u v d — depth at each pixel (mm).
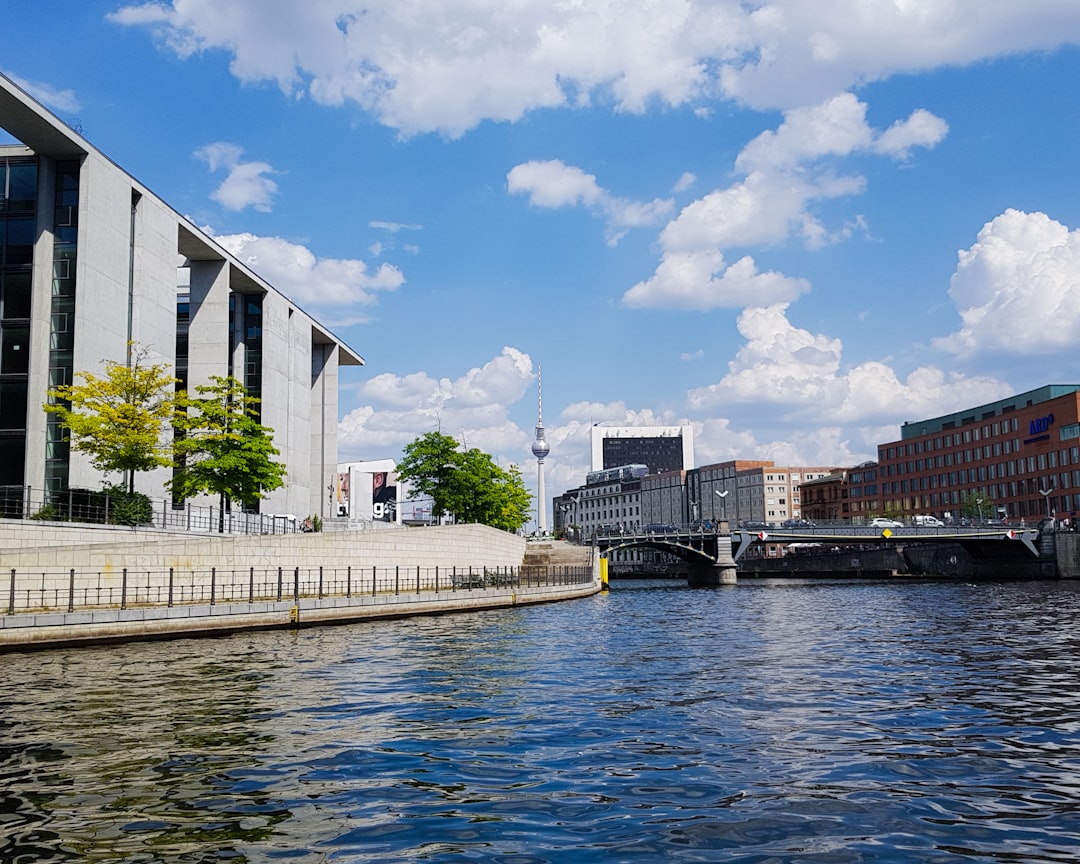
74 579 32938
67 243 50219
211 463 49719
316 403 89625
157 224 57031
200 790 11547
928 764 12914
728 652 28359
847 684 20844
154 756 13438
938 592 74562
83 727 15609
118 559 34969
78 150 49781
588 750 13945
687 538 106312
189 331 65938
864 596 70938
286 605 36812
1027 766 12781
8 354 50062
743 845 9477
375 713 17109
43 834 9703
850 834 9812
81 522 40406
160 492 54406
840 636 34000
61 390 47188
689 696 19219
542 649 29156
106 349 51000
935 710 17250
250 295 73188
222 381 52281
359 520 80375
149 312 55719
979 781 11992
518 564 82250
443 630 36844
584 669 23875
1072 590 72812
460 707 17812
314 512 88188
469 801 11109
